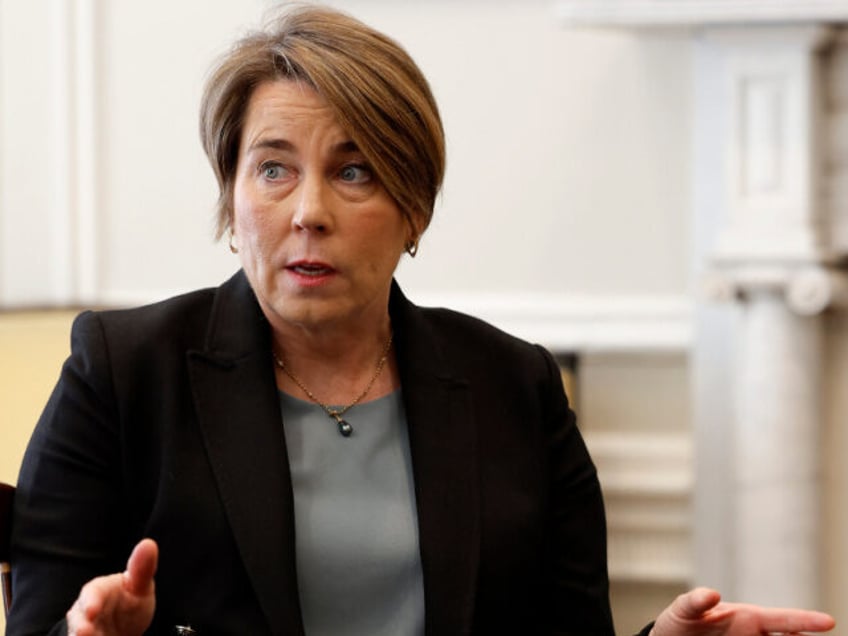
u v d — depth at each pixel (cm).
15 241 1409
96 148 1416
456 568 650
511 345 731
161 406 648
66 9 1399
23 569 629
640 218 1359
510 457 696
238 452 641
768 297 1227
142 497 644
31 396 1075
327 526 646
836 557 1262
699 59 1234
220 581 628
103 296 1427
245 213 634
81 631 510
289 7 668
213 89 650
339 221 625
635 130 1355
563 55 1363
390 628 644
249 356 665
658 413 1368
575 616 709
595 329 1362
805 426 1230
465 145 1377
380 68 629
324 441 669
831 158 1222
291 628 615
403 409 690
